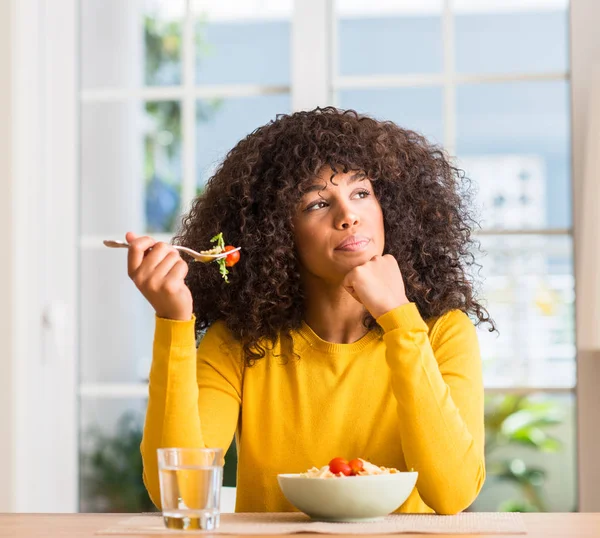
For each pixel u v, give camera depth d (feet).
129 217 17.28
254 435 4.88
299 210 4.85
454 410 4.24
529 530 3.52
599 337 7.84
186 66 9.00
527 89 24.49
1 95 8.87
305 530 3.48
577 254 8.14
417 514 4.03
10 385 8.77
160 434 4.13
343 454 4.74
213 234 5.25
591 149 7.96
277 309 4.98
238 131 18.62
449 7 8.69
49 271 9.04
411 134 5.57
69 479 8.96
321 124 5.00
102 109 15.65
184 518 3.48
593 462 8.05
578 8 8.30
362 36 23.54
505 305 15.57
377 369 4.83
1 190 8.86
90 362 14.66
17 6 8.89
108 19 15.75
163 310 4.09
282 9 19.94
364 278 4.37
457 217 5.49
